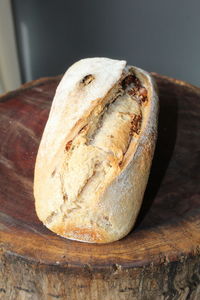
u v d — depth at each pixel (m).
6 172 0.61
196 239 0.52
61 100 0.58
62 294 0.52
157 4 1.05
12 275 0.52
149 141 0.55
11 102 0.73
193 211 0.57
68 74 0.63
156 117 0.59
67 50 1.16
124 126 0.55
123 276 0.50
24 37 1.13
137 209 0.53
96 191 0.50
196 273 0.53
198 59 1.13
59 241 0.52
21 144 0.66
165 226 0.54
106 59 0.64
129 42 1.13
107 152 0.52
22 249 0.50
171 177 0.62
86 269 0.49
